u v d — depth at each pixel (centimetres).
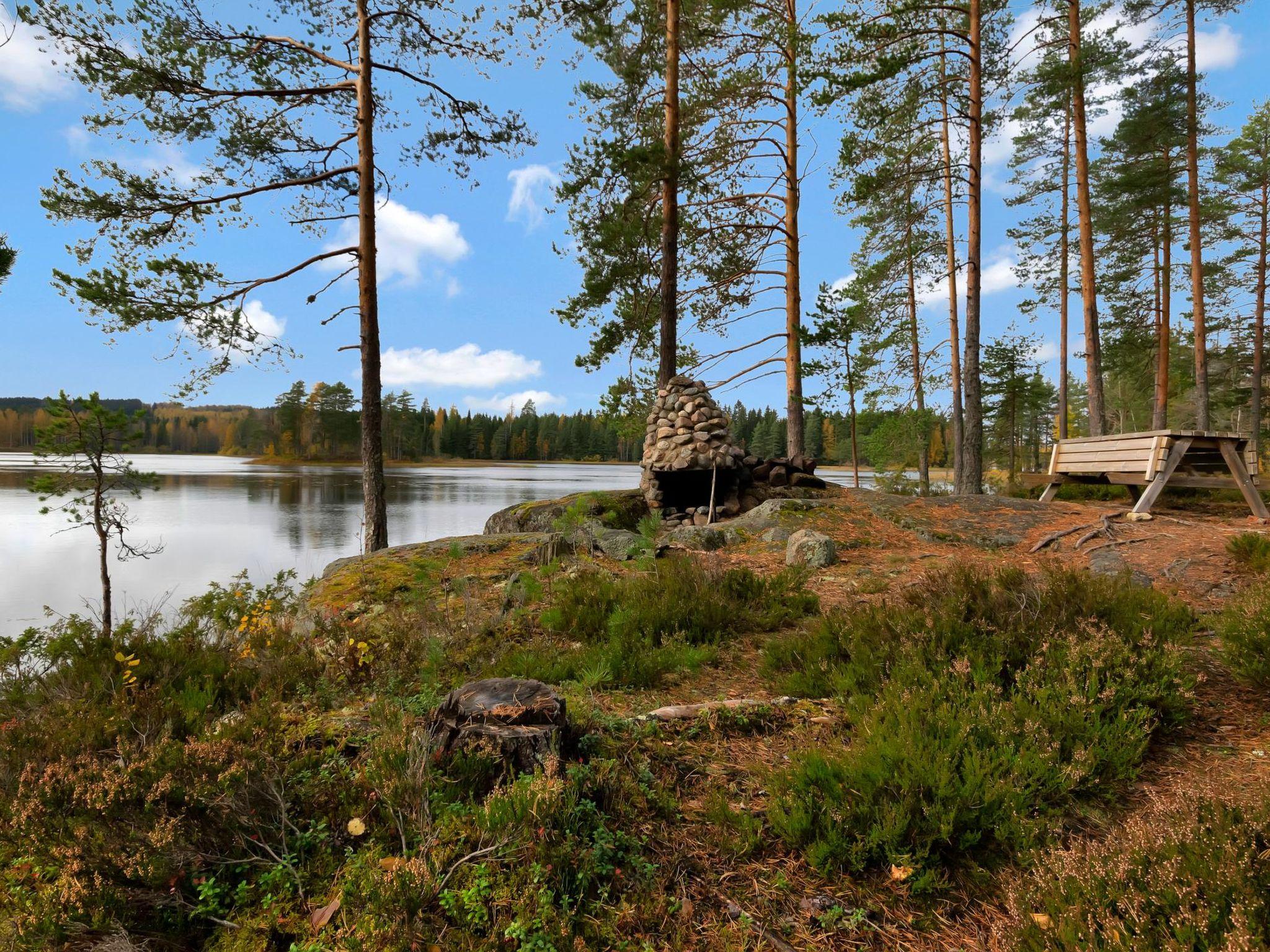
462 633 481
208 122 1085
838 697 361
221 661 421
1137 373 2706
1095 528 753
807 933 212
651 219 1374
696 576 580
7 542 1666
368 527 1086
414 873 201
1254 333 2616
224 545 1620
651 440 1128
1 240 558
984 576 465
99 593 1110
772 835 254
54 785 226
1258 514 752
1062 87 1518
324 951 188
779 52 1424
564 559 718
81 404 729
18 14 893
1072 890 194
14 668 411
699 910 219
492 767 261
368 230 1123
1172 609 433
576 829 235
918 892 227
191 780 228
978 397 1353
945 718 293
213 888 212
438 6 1170
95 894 201
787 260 1510
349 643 416
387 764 251
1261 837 195
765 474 1113
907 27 1380
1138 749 279
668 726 330
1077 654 338
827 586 635
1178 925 170
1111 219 2191
